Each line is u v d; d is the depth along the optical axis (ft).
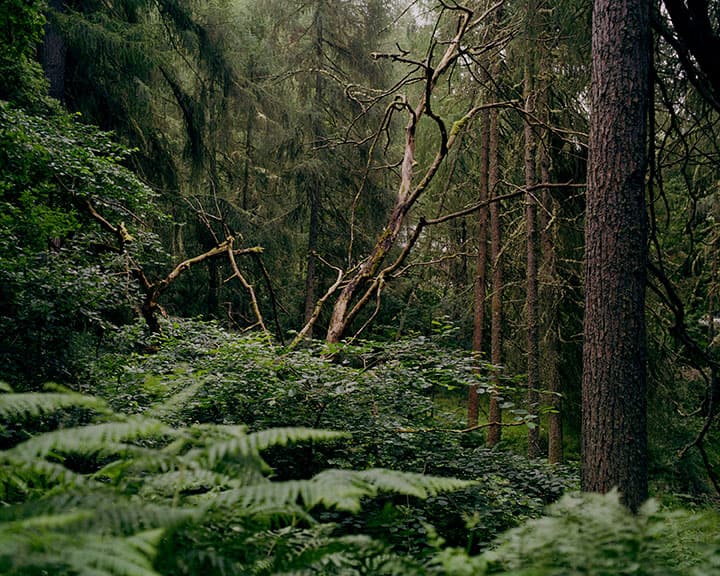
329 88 53.72
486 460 19.63
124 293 23.66
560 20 24.68
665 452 36.11
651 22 19.88
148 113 43.01
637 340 15.17
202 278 55.06
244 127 57.57
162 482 6.20
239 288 55.31
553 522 6.09
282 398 18.75
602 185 15.79
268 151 54.80
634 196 15.56
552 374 37.35
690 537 7.29
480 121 43.01
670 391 35.68
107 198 28.60
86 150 27.40
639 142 15.74
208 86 52.39
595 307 15.53
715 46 20.29
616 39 15.98
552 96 37.06
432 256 47.03
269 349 21.61
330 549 6.09
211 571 5.97
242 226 51.47
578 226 38.45
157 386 18.47
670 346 39.86
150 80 44.50
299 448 18.54
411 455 18.67
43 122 26.76
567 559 5.56
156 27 44.62
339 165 53.98
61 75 36.19
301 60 54.80
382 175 55.06
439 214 43.04
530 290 37.09
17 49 24.43
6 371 19.52
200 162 48.03
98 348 22.98
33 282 20.99
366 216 55.16
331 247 55.83
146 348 26.43
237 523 6.54
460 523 17.29
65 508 5.15
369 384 19.33
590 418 15.26
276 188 57.62
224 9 47.93
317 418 18.39
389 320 52.85
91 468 14.67
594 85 16.30
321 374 19.13
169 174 45.50
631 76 15.83
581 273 38.17
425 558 10.11
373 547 6.00
